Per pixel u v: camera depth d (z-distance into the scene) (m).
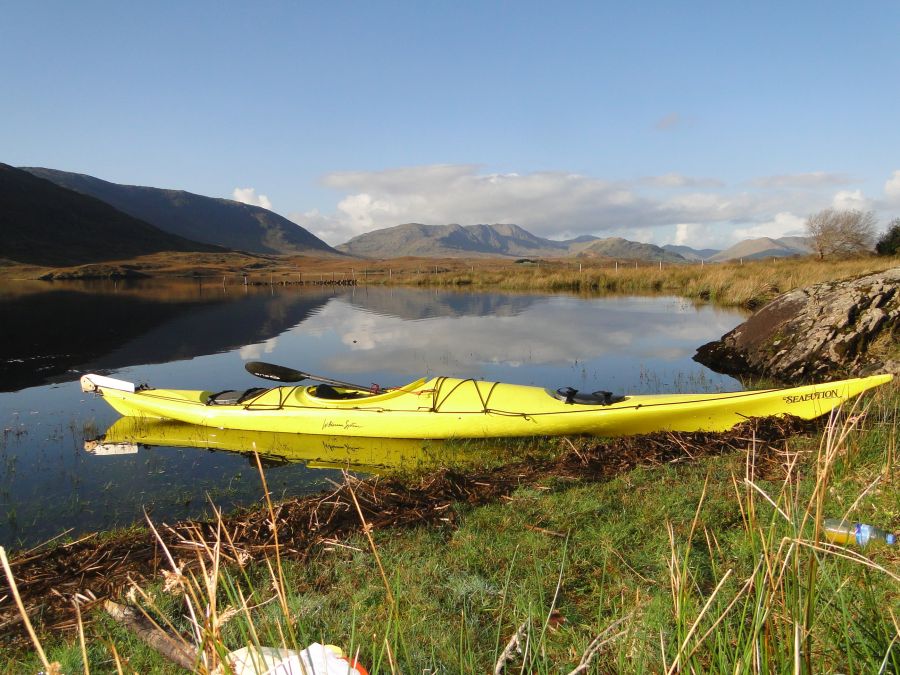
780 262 41.59
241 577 4.18
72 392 11.83
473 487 5.79
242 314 26.84
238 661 2.28
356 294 39.59
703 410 7.40
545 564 4.09
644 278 37.41
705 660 2.58
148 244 126.94
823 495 2.02
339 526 4.97
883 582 3.17
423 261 122.06
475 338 18.41
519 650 2.59
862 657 2.33
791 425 7.02
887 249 38.81
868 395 7.96
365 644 3.17
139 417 9.83
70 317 25.81
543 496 5.37
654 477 5.80
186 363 14.98
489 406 7.97
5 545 5.64
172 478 7.25
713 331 19.14
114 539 5.22
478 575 3.99
